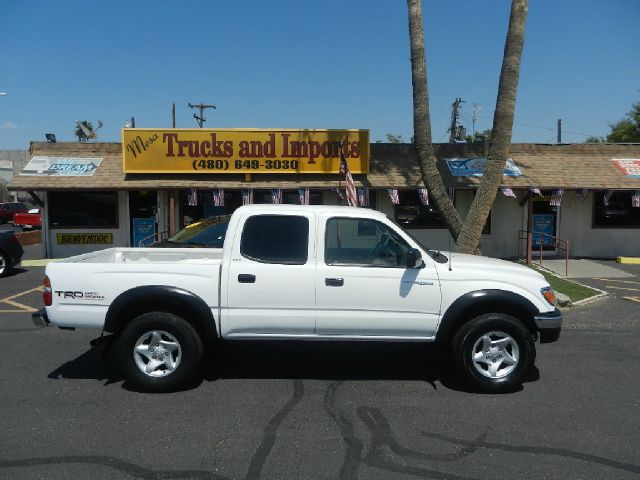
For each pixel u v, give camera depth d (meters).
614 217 17.38
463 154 17.14
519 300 5.43
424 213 16.92
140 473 3.77
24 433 4.41
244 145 16.00
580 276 14.26
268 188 15.66
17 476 3.70
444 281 5.41
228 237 5.43
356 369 6.26
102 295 5.33
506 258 16.94
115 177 16.02
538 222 17.22
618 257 16.80
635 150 17.70
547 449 4.20
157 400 5.20
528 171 16.47
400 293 5.39
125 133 15.86
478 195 10.77
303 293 5.35
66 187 15.54
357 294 5.36
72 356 6.71
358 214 5.54
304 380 5.85
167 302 5.44
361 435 4.43
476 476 3.76
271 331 5.43
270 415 4.84
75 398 5.23
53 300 5.34
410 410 5.00
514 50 10.43
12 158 68.44
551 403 5.21
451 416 4.86
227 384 5.68
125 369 5.36
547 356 6.93
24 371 6.10
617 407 5.12
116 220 16.81
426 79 11.09
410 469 3.86
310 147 16.08
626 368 6.42
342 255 5.48
